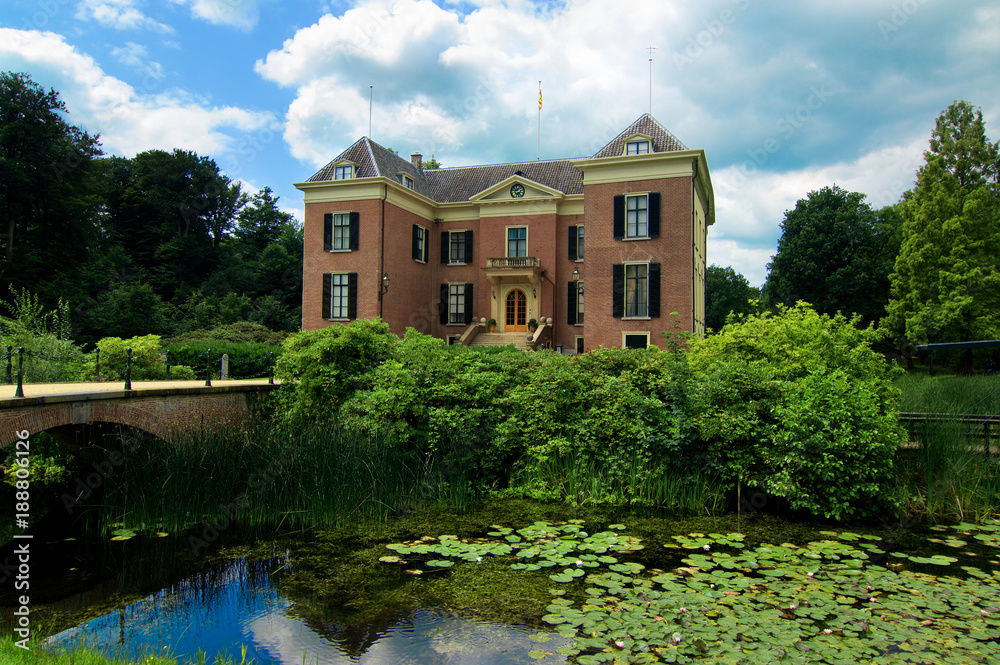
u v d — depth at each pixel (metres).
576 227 26.05
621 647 4.25
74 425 8.37
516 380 10.12
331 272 24.88
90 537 7.29
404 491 8.80
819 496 7.71
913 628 4.50
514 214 26.59
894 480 7.87
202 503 7.71
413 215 26.70
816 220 33.84
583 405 9.37
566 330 25.98
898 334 26.17
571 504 8.67
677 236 20.84
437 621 4.86
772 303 36.22
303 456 8.20
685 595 5.20
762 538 6.98
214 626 4.88
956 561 6.12
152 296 29.81
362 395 10.20
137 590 5.70
